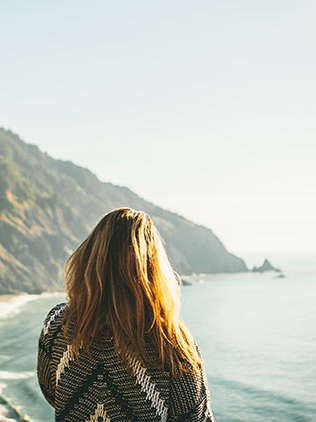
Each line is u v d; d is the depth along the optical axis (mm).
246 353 27469
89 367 1455
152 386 1419
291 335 35000
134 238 1502
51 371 1530
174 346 1440
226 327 39750
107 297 1469
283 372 21516
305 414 14227
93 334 1443
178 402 1438
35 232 102750
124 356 1424
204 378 1499
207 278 135125
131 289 1455
